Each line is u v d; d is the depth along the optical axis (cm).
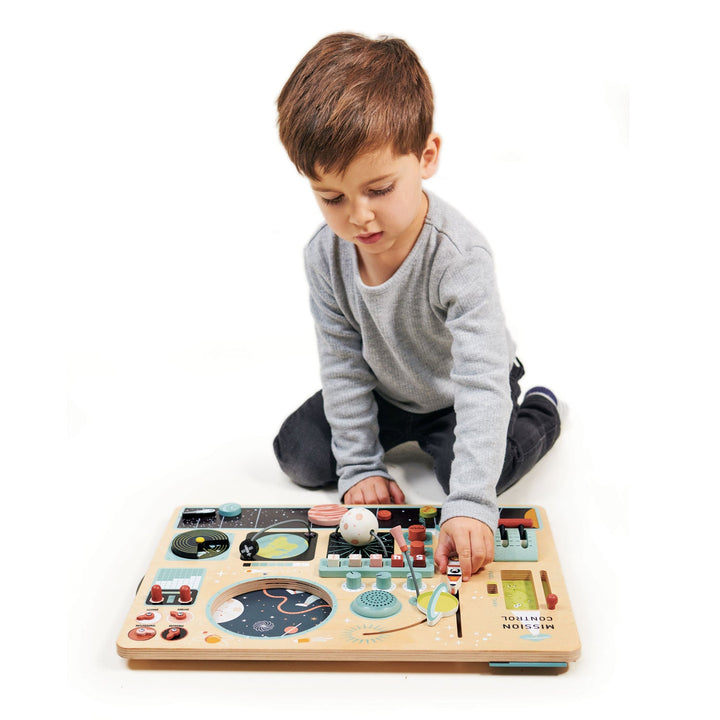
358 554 177
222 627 165
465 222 189
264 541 186
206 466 222
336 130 161
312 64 168
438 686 156
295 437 213
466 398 182
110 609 176
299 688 155
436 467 207
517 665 157
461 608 166
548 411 217
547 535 186
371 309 191
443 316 191
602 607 175
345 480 204
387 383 206
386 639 159
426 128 171
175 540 185
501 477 201
